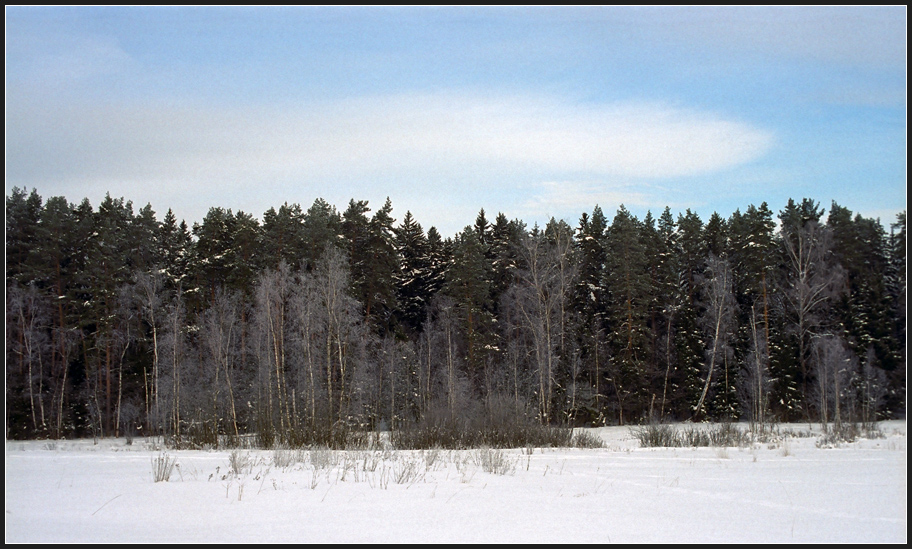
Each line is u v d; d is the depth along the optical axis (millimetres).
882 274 57719
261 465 15477
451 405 37688
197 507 9516
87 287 49906
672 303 57375
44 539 7492
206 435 31094
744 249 55594
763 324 54844
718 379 53562
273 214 57875
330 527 8102
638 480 12859
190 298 53156
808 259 51812
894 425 42469
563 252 44969
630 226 53656
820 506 9672
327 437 27484
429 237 68125
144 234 54656
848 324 53438
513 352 51438
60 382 49531
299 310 40406
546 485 11961
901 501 10156
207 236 54312
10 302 44406
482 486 11742
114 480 12797
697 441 26016
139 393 49188
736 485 12094
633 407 52375
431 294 64812
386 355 50594
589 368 52594
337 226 59062
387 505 9641
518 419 28969
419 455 19156
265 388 41219
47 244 48906
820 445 24219
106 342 46812
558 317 49719
